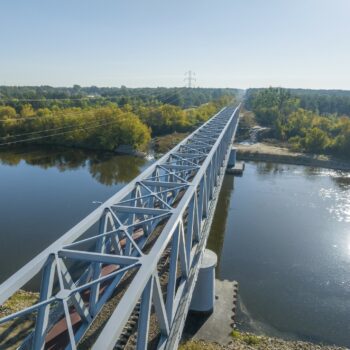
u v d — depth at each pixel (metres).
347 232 31.08
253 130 87.00
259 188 44.88
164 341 9.76
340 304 20.83
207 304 18.30
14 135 74.06
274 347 17.03
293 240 29.14
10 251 25.52
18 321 16.66
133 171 52.06
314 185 47.06
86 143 69.75
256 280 23.02
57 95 132.25
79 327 10.40
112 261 8.95
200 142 29.45
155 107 91.94
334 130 77.00
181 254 12.20
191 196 13.05
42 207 34.78
